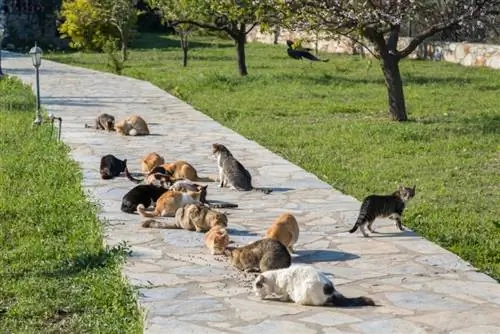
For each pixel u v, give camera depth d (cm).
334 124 1859
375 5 1773
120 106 2202
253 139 1698
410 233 1008
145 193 1100
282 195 1209
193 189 1145
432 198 1221
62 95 2430
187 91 2519
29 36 4594
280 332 702
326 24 1784
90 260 899
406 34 3391
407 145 1616
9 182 1262
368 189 1268
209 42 4644
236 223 1050
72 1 4303
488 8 1772
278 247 845
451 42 3225
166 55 3881
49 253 927
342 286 820
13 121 1838
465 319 734
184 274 850
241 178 1229
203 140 1672
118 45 4281
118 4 3700
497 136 1697
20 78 2900
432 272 866
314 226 1040
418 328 712
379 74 2853
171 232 1005
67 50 4459
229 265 879
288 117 2000
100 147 1581
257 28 4716
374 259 908
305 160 1483
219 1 1902
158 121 1936
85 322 744
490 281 841
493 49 3000
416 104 2144
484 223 1083
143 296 786
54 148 1527
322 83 2619
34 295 805
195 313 744
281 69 3075
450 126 1805
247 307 759
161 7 2956
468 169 1423
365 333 700
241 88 2544
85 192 1205
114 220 1055
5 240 989
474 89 2430
